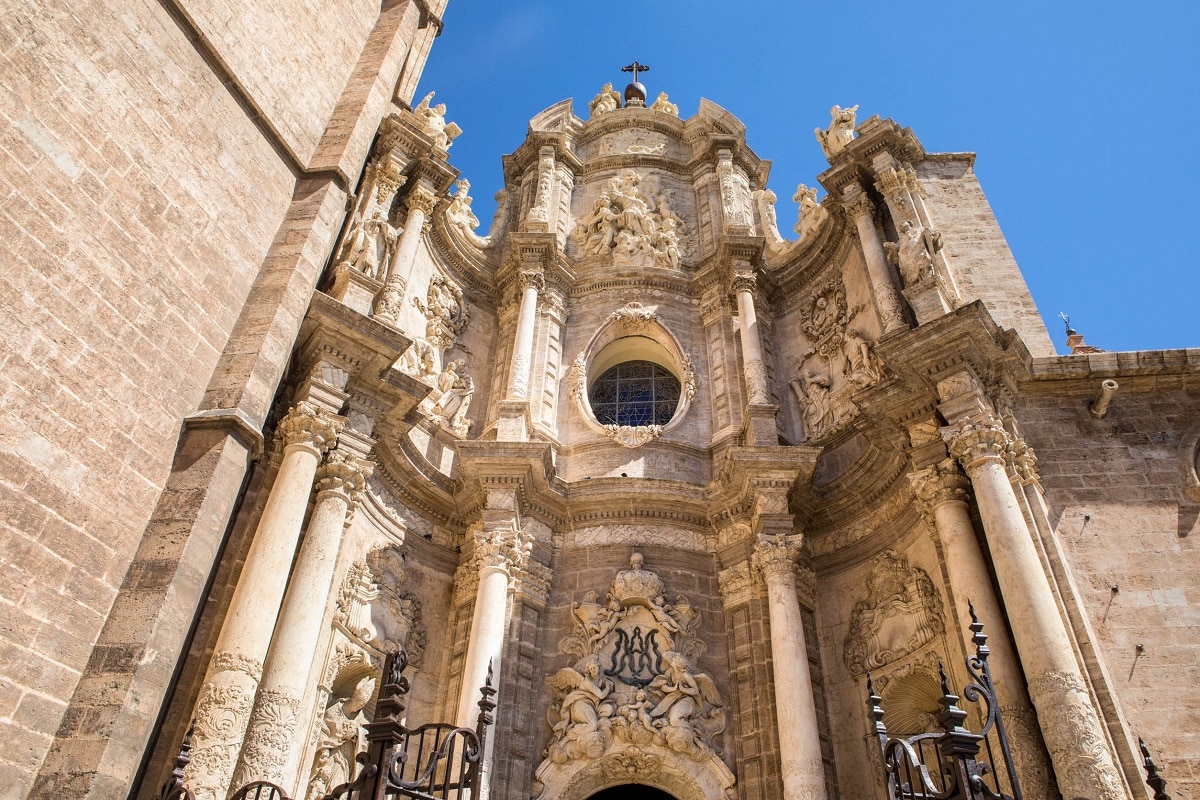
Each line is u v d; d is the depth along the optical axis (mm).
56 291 10906
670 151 26312
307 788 13133
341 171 16109
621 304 22031
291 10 16969
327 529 13648
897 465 15898
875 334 18094
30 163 10992
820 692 15625
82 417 10828
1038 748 11352
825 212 21125
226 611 12508
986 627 12586
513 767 14781
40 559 9938
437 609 16672
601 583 17109
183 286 12766
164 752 11156
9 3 11250
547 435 19234
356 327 14742
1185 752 11461
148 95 13031
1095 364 15281
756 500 16781
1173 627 12625
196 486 11617
